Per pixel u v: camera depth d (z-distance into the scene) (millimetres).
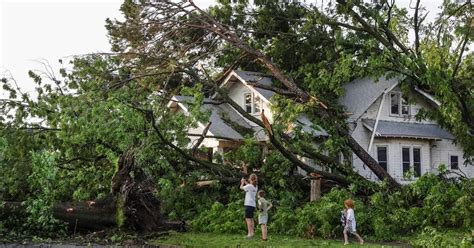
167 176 15227
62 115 15320
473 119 18047
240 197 15820
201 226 14273
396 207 14719
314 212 13516
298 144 16594
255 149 16812
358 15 20547
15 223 13000
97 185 15078
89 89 16406
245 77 23359
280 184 16047
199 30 18938
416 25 19766
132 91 15758
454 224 14188
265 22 22625
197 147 16688
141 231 13547
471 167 26891
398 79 20219
